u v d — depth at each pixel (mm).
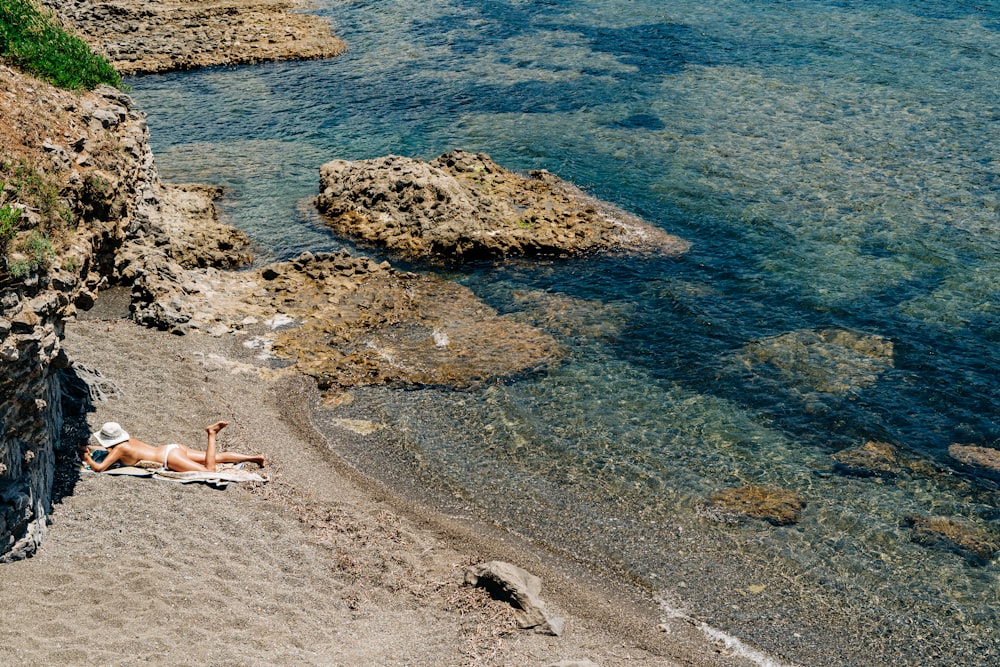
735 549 19594
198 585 15180
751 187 38938
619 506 20953
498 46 60344
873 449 23062
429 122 47719
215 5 67625
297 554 17266
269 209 37469
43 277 15883
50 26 31641
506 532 20000
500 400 24938
